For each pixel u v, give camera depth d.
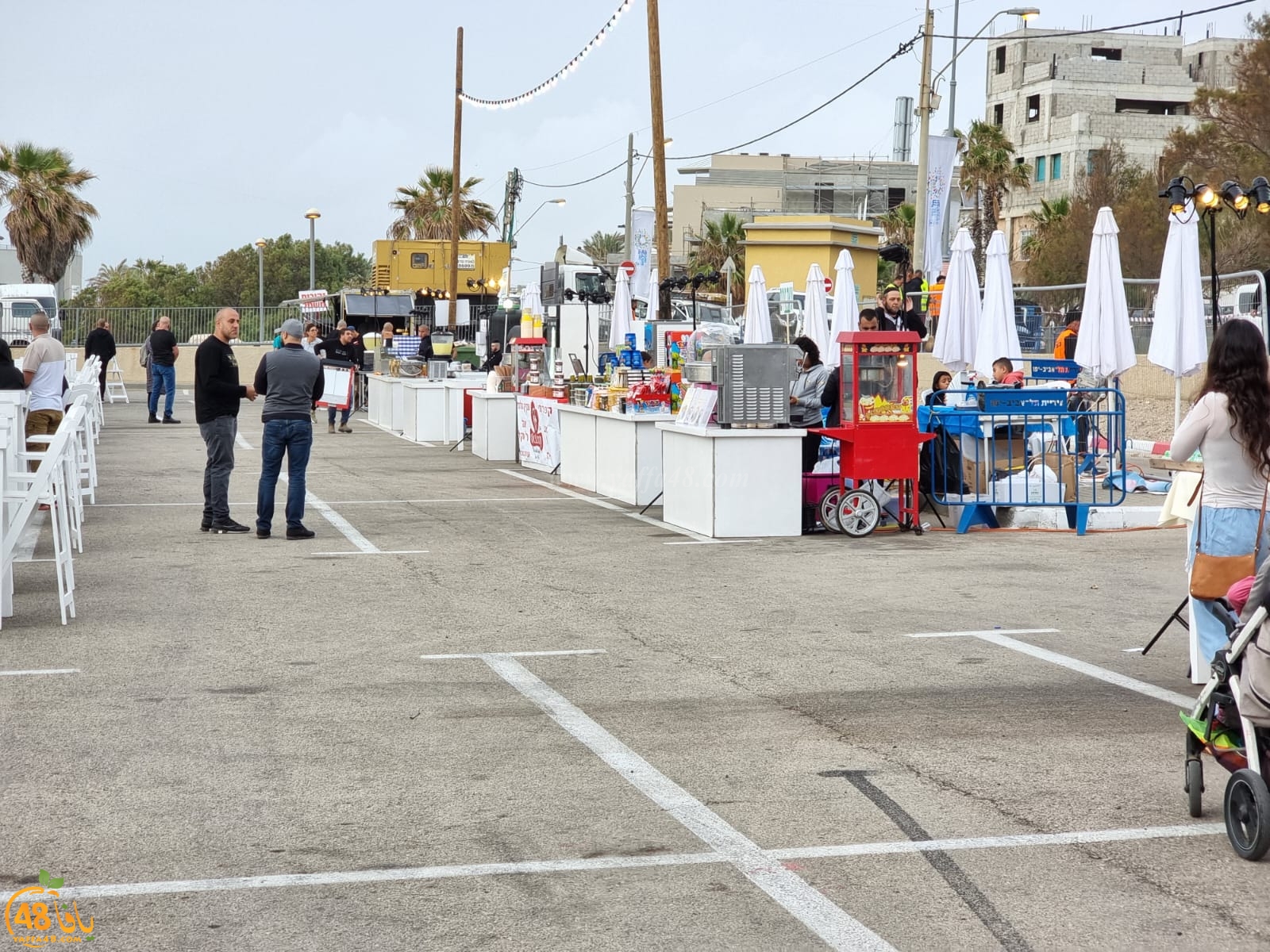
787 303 33.06
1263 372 6.05
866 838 5.04
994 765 5.93
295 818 5.23
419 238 66.62
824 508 12.84
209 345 12.77
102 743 6.19
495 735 6.36
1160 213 43.25
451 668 7.69
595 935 4.17
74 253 49.59
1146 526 13.52
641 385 15.02
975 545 12.38
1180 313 14.99
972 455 13.22
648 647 8.25
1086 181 61.53
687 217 86.00
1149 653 8.09
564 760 5.98
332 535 12.89
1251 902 4.45
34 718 6.60
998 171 58.22
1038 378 16.70
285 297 97.25
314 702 6.93
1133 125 75.12
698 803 5.41
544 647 8.24
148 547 12.09
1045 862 4.81
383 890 4.52
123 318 47.19
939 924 4.27
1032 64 80.25
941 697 7.10
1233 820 4.90
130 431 26.33
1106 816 5.29
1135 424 24.72
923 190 29.39
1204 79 80.69
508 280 36.50
